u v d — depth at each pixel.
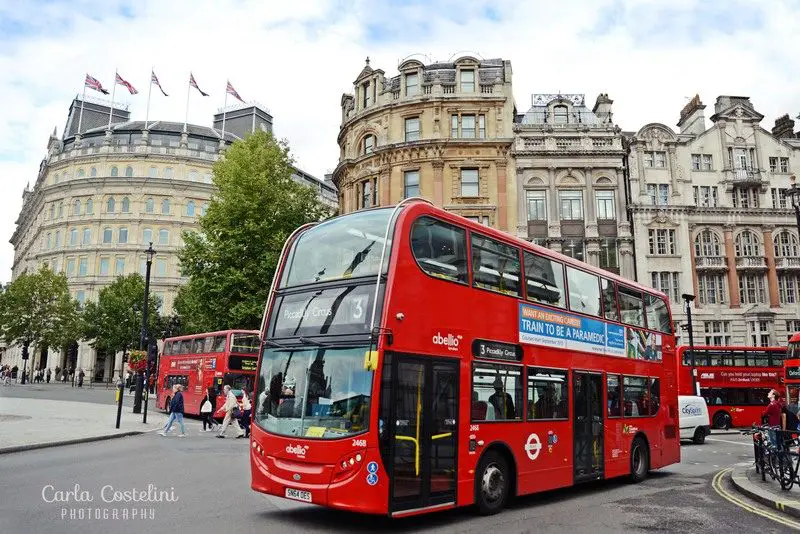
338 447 8.25
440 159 41.59
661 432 15.55
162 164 82.56
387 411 8.28
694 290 42.44
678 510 10.62
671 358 16.67
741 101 47.19
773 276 43.31
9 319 65.81
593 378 13.05
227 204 35.47
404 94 43.34
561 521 9.59
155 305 67.50
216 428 26.83
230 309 33.56
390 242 8.98
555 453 11.52
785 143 46.03
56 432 20.25
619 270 41.56
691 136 45.09
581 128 42.59
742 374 35.47
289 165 39.44
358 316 8.75
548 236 41.22
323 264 9.75
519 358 10.95
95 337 68.06
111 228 81.19
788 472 11.97
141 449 17.86
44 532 7.90
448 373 9.39
